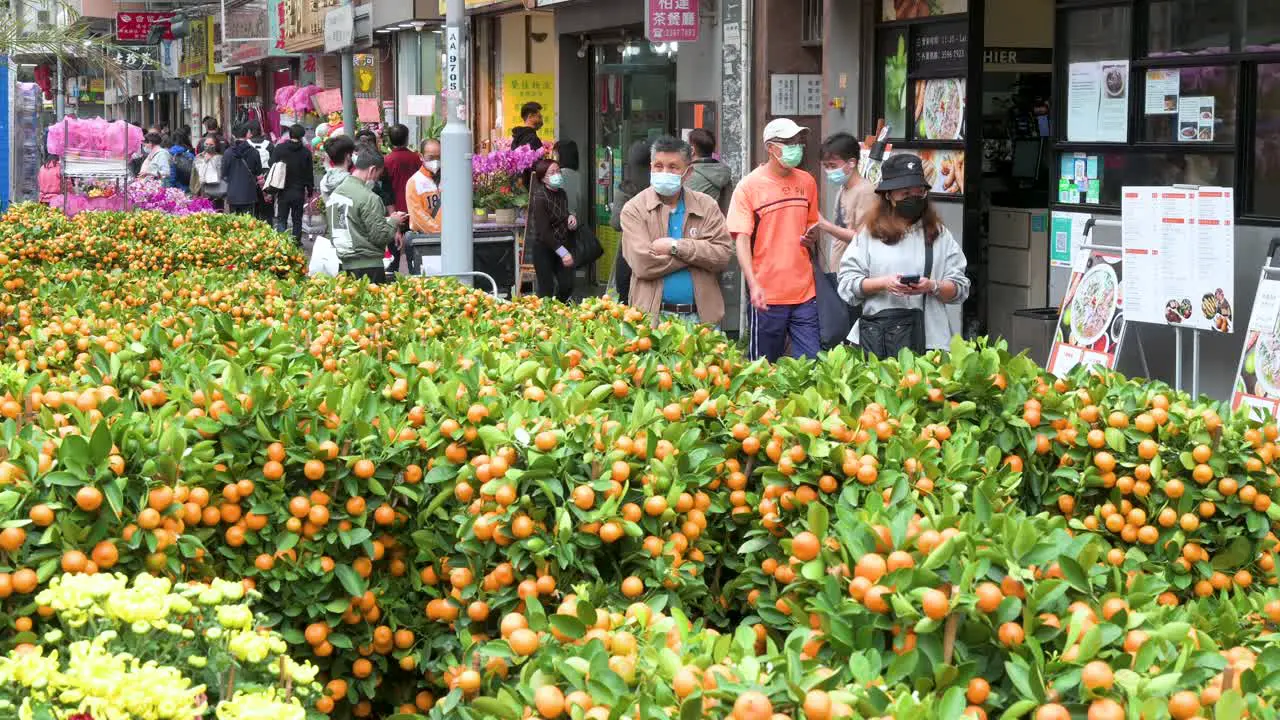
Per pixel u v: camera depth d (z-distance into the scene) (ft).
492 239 58.70
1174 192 33.45
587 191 83.05
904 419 19.63
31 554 14.83
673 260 36.70
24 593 14.56
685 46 64.34
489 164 59.98
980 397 20.58
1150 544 18.63
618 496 16.63
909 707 10.54
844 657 12.29
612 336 25.17
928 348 32.65
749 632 12.42
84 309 29.99
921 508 15.16
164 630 12.56
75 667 11.21
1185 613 13.12
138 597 12.51
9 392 19.62
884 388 20.18
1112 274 36.24
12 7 61.62
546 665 12.05
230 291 32.27
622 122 77.61
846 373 21.57
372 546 17.75
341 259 49.29
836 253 43.80
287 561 17.26
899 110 52.29
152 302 32.48
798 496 17.31
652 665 11.73
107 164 93.66
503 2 84.99
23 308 29.66
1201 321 33.12
